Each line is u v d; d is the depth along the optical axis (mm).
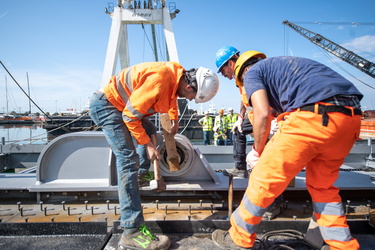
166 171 2902
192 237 1943
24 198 2895
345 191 2971
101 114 1882
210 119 10711
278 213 2500
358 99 1515
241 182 2918
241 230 1636
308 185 1703
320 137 1380
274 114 2498
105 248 1801
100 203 2818
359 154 4949
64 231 2008
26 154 5324
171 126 2467
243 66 1939
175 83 1848
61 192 2828
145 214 2529
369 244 1887
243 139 3027
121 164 1850
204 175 2967
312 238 1813
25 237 1979
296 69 1523
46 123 14039
